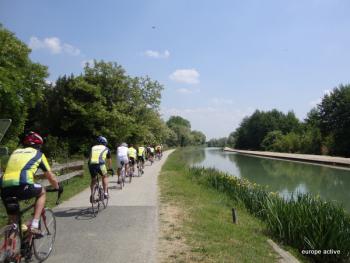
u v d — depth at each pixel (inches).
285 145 3166.8
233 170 1439.5
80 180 668.7
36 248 226.4
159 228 315.3
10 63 1158.3
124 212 382.3
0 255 185.5
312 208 353.4
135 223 332.8
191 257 242.5
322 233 307.1
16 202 199.5
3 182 203.0
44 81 1346.0
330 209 356.8
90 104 1461.6
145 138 1875.0
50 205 415.8
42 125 1545.3
